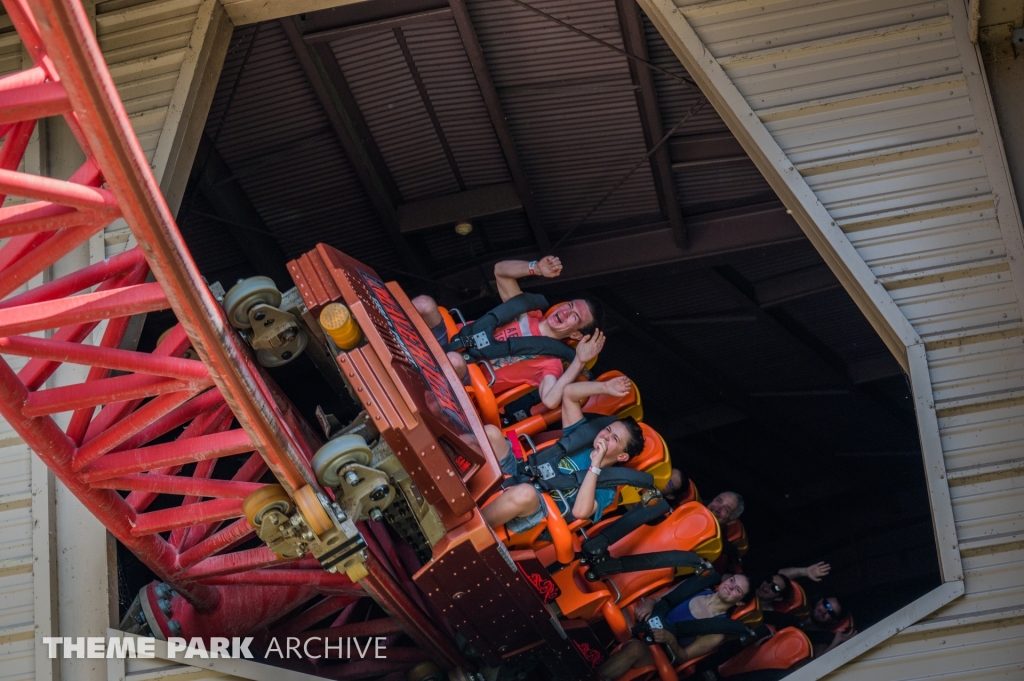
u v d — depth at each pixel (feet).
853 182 24.41
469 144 35.83
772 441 51.93
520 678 28.37
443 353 25.04
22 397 18.15
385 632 29.25
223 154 34.14
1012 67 25.25
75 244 15.66
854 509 54.13
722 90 24.98
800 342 45.19
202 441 19.80
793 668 31.50
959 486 22.45
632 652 28.58
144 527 21.56
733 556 38.68
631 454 26.84
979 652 21.42
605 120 34.99
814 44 25.14
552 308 29.07
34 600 22.65
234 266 38.22
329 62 32.14
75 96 13.08
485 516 24.36
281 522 20.57
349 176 36.22
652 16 25.93
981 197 24.09
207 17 25.81
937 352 23.31
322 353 23.47
